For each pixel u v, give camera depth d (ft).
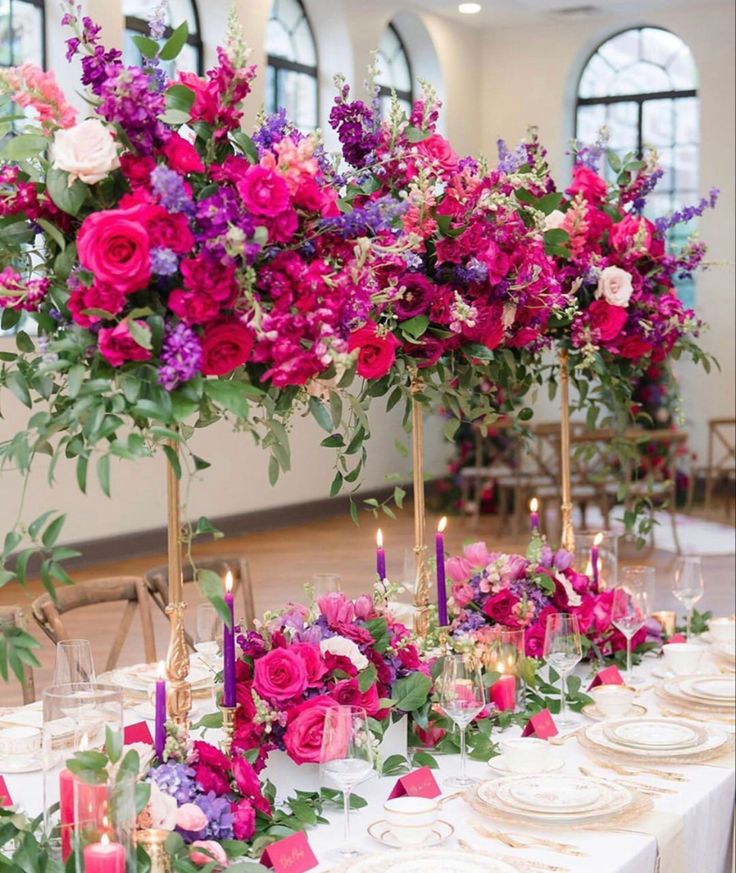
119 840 5.26
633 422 12.19
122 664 19.58
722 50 39.73
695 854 7.71
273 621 8.02
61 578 5.72
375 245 6.87
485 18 41.06
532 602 10.32
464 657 7.87
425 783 7.62
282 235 6.32
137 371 6.04
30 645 5.87
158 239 5.94
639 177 11.25
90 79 6.32
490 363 9.57
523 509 35.86
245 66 6.47
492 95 42.78
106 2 27.50
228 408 6.10
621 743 8.61
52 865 5.80
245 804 6.70
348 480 7.59
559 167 42.11
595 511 38.65
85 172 6.02
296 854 6.48
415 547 9.78
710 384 40.47
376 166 8.25
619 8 39.99
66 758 6.10
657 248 11.16
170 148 6.29
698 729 8.93
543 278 8.95
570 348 11.05
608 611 10.80
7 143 6.12
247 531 33.78
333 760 6.58
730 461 40.86
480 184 8.57
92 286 5.98
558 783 7.68
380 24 37.78
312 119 36.96
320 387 6.77
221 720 7.59
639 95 41.39
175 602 6.86
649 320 11.03
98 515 28.53
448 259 8.52
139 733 7.59
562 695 9.35
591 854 6.79
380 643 8.33
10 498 26.18
